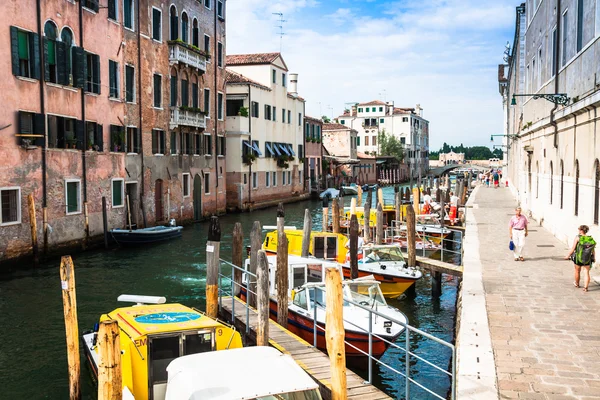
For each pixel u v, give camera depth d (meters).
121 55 25.41
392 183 85.56
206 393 6.02
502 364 7.41
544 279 12.54
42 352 11.45
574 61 15.55
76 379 8.46
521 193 30.78
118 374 6.30
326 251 17.81
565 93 16.78
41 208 20.08
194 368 6.61
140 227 27.03
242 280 13.75
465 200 38.31
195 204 33.66
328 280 7.11
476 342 8.22
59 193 21.06
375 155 82.56
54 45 20.89
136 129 26.75
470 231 21.05
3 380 10.12
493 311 9.95
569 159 16.56
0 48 18.31
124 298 10.42
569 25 16.38
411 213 16.73
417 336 13.18
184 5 31.56
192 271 19.19
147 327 8.23
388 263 16.69
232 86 40.81
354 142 73.94
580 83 14.82
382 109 93.44
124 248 23.45
